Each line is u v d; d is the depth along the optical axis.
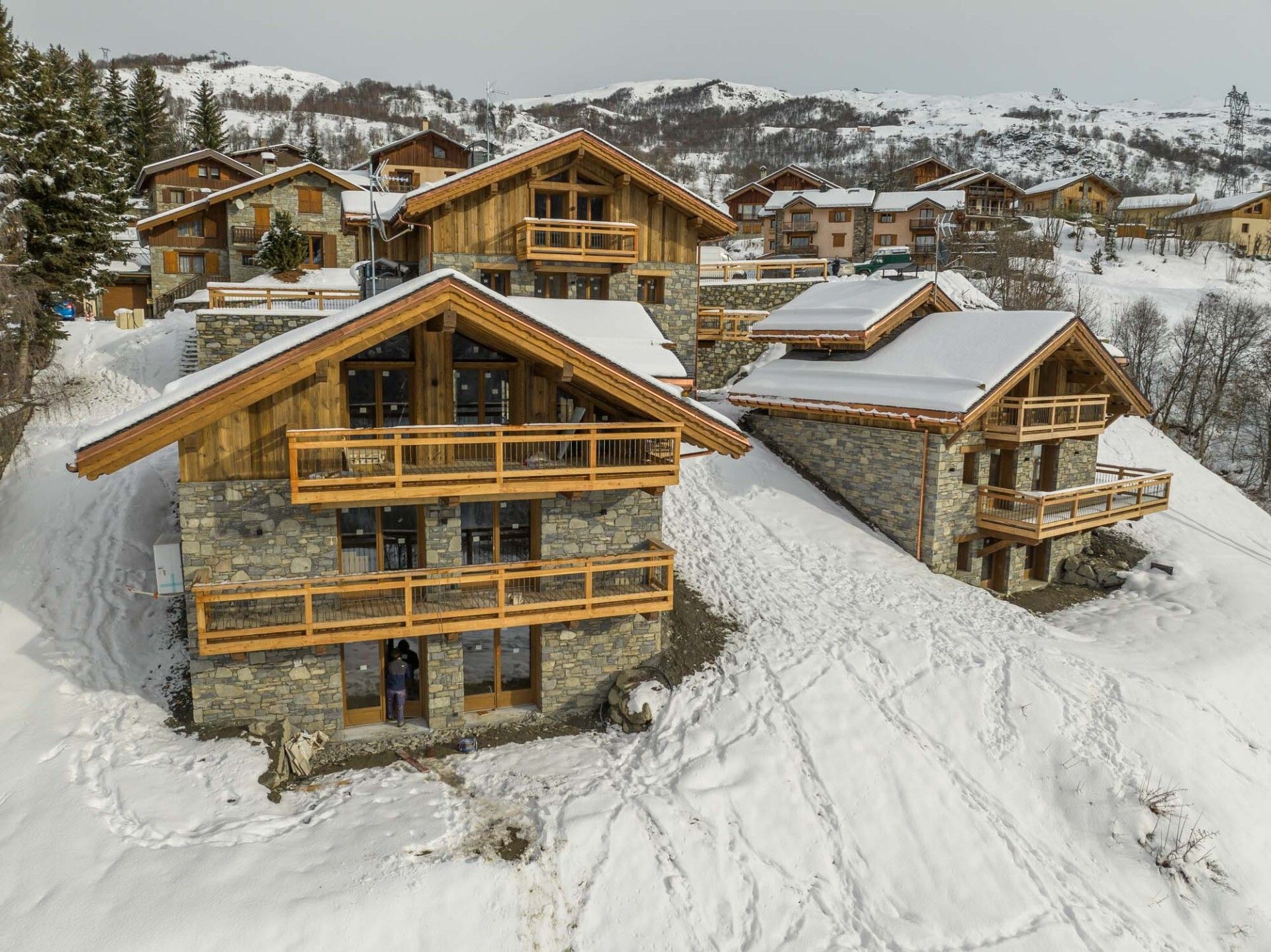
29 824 12.79
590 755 16.55
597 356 16.17
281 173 44.94
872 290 29.47
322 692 16.42
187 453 15.24
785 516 25.64
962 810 15.97
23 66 39.78
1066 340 25.02
